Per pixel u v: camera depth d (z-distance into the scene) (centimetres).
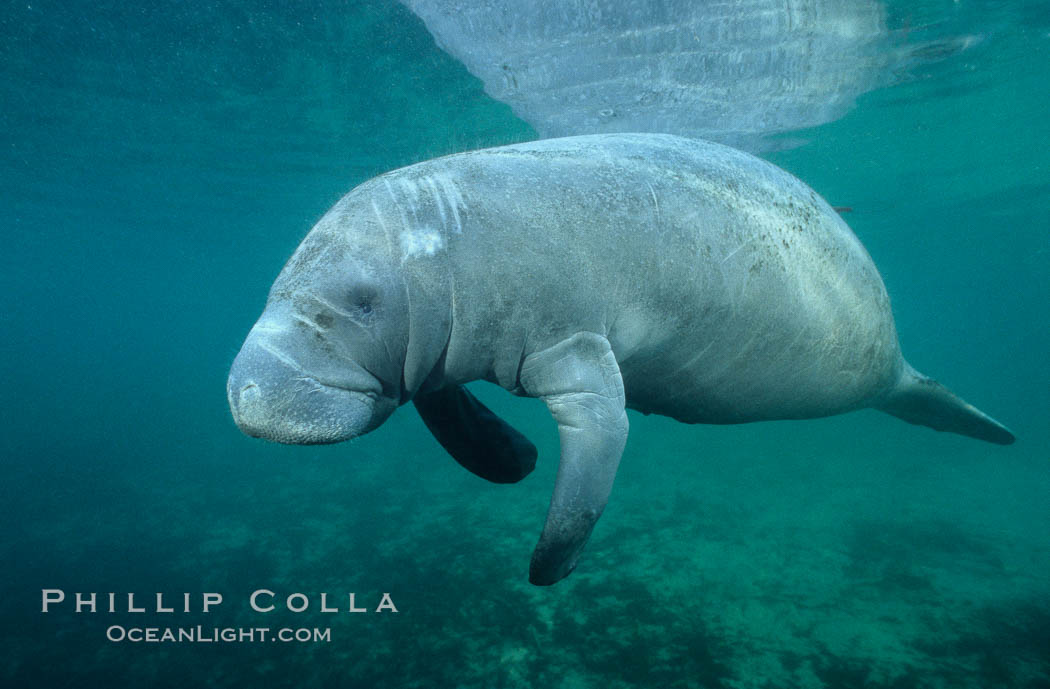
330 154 1302
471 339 189
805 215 248
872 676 454
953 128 1138
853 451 1323
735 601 588
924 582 623
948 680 446
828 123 1041
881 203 1766
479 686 478
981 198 1812
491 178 193
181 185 1570
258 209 1870
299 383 163
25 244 2559
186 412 2589
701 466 1206
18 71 889
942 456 1256
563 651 517
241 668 538
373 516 998
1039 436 1459
